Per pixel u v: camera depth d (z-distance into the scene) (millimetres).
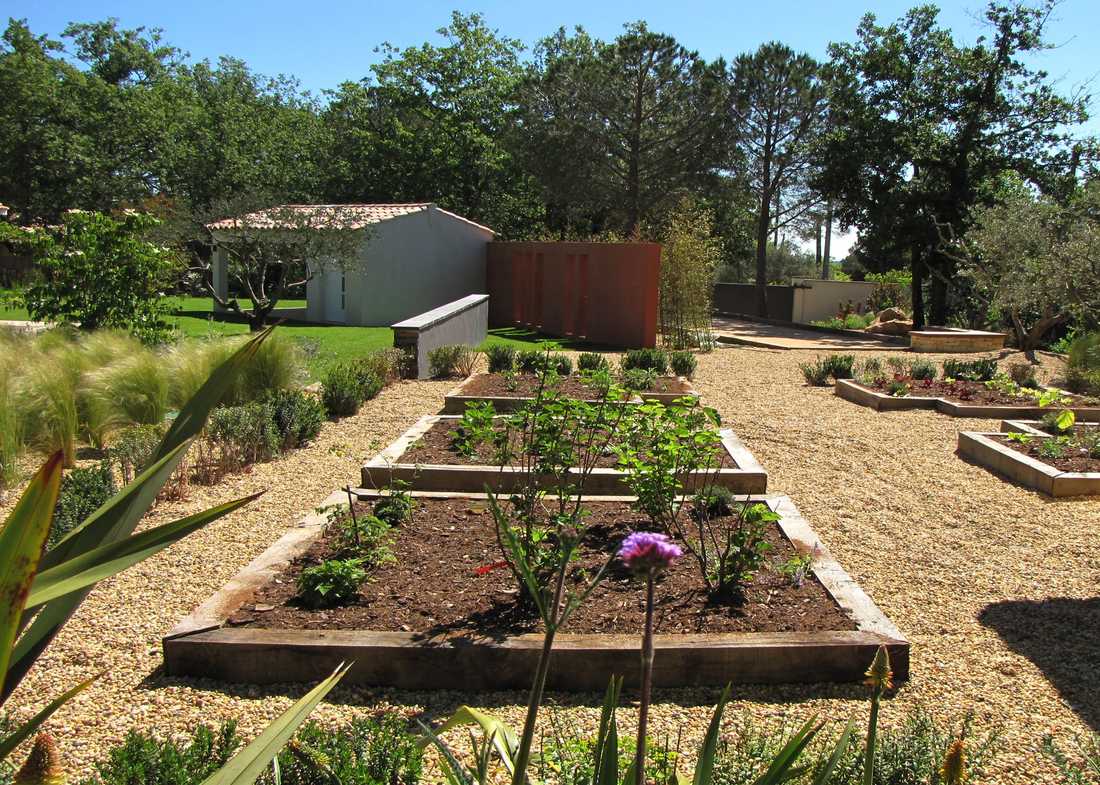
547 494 5738
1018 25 23516
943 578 4957
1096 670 3805
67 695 1148
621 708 3398
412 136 33750
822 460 7824
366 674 3570
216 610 3934
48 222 30172
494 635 3656
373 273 21938
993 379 11594
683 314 18141
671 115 28328
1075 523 5996
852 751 2477
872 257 29203
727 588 4145
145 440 6695
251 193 18656
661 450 4730
